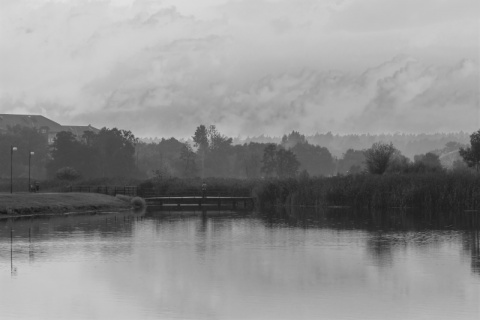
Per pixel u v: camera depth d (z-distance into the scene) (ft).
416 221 241.35
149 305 107.76
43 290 117.80
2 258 152.46
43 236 193.88
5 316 101.40
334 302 109.70
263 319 99.81
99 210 304.91
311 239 188.96
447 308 105.81
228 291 117.70
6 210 261.65
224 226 228.84
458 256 154.81
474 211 283.38
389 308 105.91
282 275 131.85
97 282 124.88
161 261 149.07
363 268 139.44
